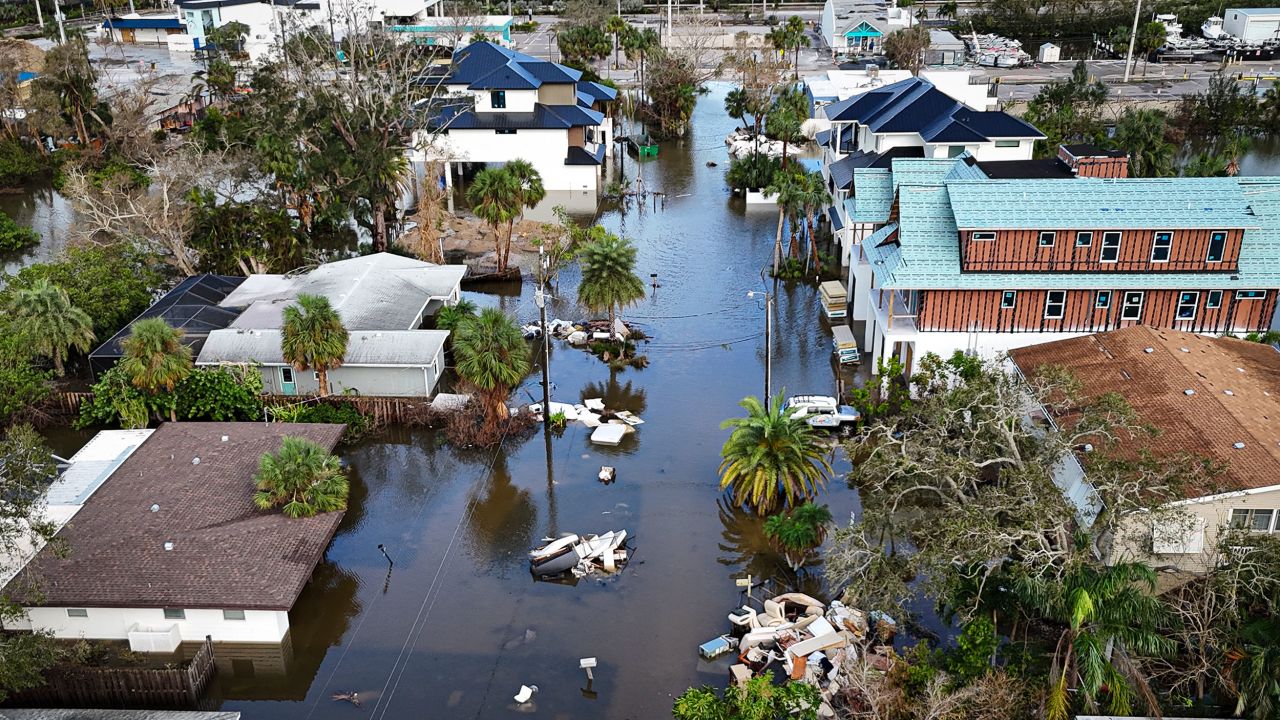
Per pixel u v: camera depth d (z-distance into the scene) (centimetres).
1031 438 3775
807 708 3180
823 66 14300
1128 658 3133
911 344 5497
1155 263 5188
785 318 6769
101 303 6112
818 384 5838
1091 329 5284
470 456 5234
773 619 3950
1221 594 3247
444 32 13288
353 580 4288
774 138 9894
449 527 4659
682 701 3162
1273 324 5600
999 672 3150
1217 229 5072
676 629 3975
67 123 10662
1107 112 11638
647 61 13225
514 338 5228
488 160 9644
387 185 7888
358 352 5597
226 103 12331
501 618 4053
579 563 4334
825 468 4728
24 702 3606
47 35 15825
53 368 5938
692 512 4738
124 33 17275
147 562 3891
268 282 6625
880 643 3816
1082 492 3991
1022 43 15600
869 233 6538
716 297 7144
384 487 4978
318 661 3838
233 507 4262
